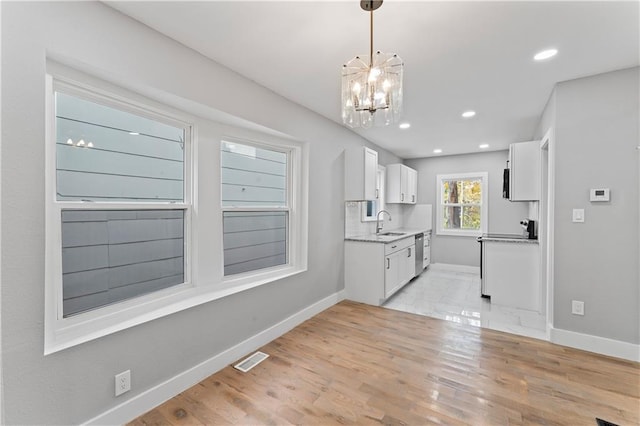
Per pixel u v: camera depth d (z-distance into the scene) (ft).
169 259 7.36
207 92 7.24
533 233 13.29
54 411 4.79
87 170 5.86
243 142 9.34
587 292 8.55
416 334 9.78
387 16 5.70
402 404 6.24
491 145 17.25
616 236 8.17
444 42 6.64
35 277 4.56
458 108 11.05
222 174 8.79
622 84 8.02
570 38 6.47
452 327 10.36
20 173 4.39
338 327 10.39
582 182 8.55
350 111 5.82
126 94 6.20
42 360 4.65
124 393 5.73
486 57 7.32
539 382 6.99
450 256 20.47
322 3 5.32
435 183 20.98
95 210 5.89
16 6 4.31
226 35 6.35
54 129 5.22
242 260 9.34
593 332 8.49
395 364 7.84
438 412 5.99
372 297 13.01
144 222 6.81
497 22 5.89
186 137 7.77
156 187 7.13
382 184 18.40
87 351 5.19
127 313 6.25
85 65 5.17
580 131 8.55
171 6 5.39
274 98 9.42
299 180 11.19
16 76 4.32
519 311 12.04
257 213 9.89
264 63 7.59
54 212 5.22
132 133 6.63
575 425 5.62
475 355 8.32
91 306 5.82
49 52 4.69
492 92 9.54
